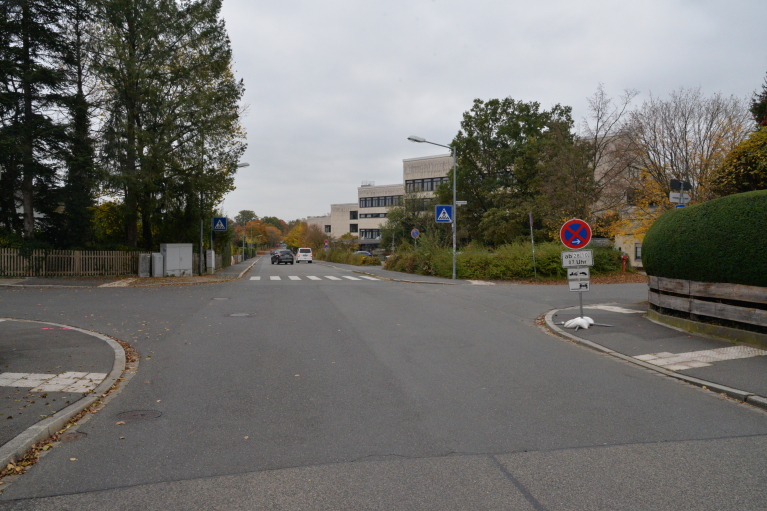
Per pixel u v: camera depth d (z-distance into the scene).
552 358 8.20
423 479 3.86
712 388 6.39
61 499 3.56
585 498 3.56
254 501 3.52
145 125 24.56
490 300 16.39
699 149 19.12
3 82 21.78
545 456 4.30
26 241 23.16
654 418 5.30
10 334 9.73
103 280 22.77
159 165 23.62
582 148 30.09
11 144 20.78
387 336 10.02
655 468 4.06
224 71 26.75
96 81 25.03
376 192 96.19
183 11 25.17
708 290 9.43
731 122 18.25
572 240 11.09
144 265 24.48
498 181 41.25
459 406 5.67
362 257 48.22
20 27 21.97
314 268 42.09
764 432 4.91
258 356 8.23
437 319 12.32
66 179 23.52
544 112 40.44
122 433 4.88
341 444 4.57
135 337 9.84
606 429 4.96
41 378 6.70
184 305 14.84
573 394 6.16
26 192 23.45
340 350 8.68
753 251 8.36
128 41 24.28
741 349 8.29
